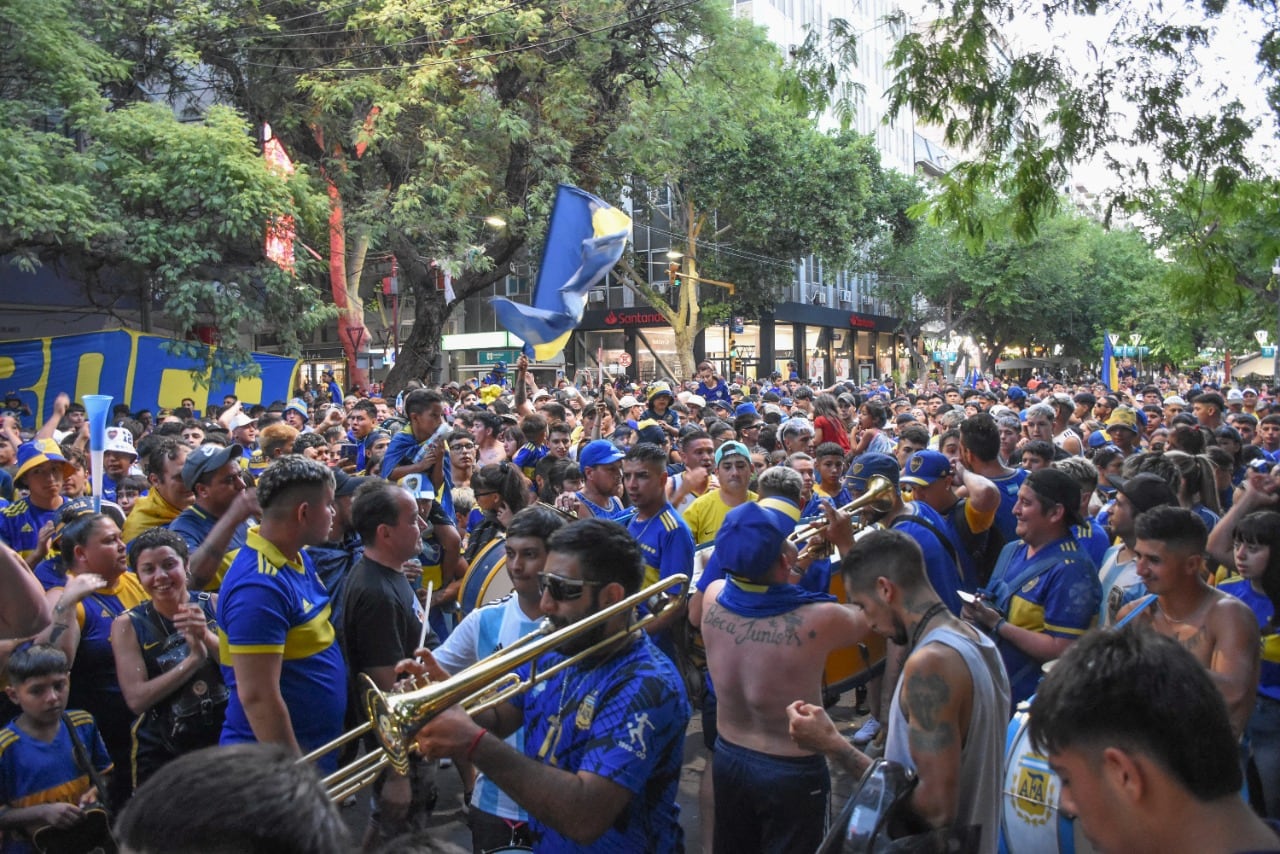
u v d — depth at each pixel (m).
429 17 17.59
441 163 18.50
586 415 11.43
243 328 18.98
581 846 2.73
